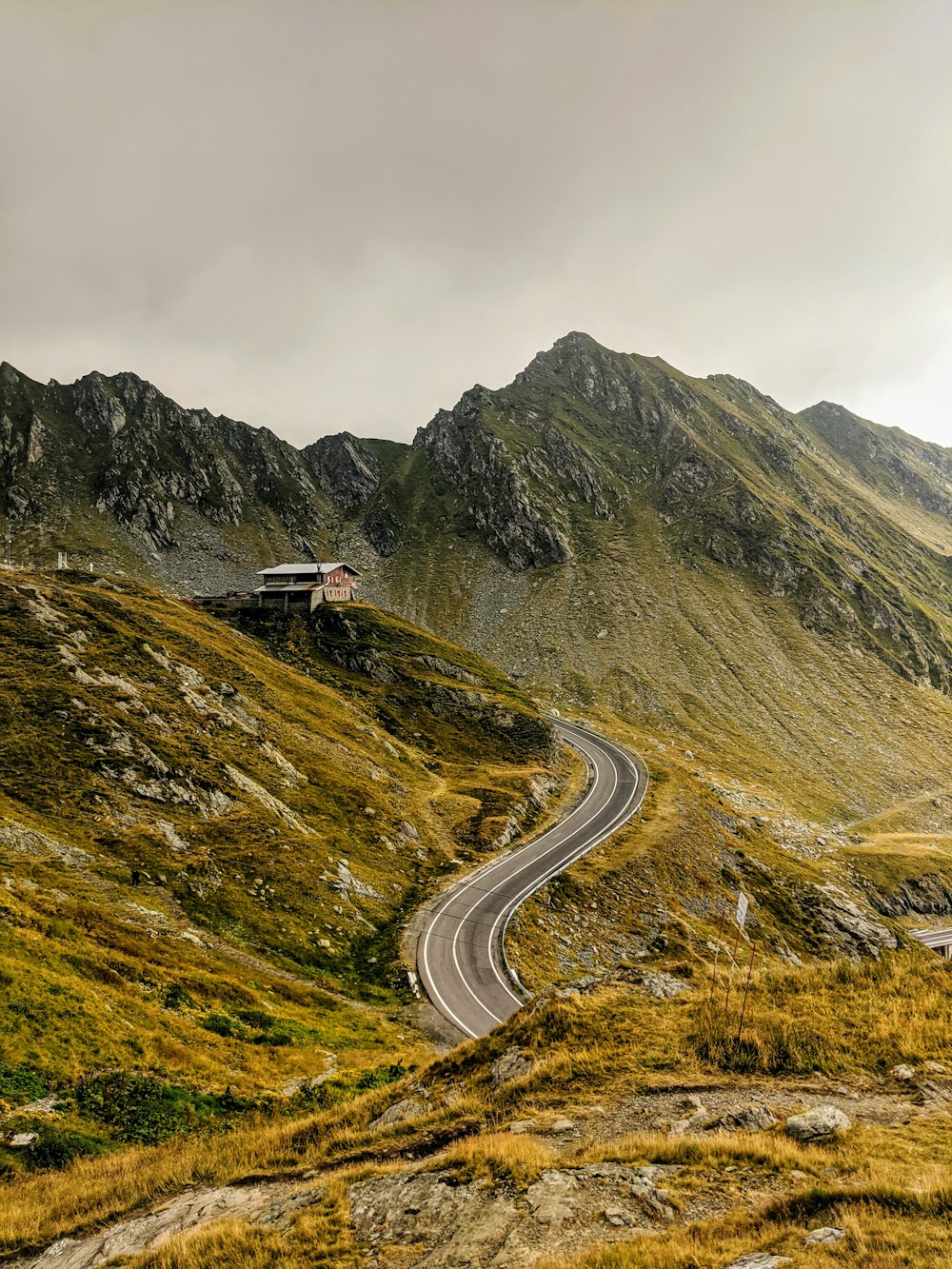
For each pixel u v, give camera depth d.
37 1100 21.19
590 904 66.94
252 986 38.88
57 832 46.88
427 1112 19.86
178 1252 13.66
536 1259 11.93
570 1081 19.78
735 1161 14.55
